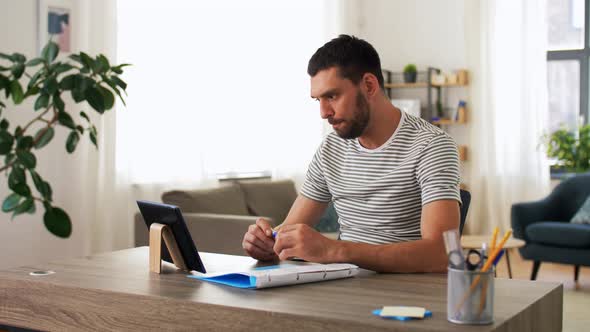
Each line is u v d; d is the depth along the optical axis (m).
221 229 4.43
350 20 7.20
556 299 1.66
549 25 7.12
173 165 5.43
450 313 1.32
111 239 4.98
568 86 7.05
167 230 1.92
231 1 5.90
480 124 7.03
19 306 1.82
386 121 2.15
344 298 1.54
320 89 2.01
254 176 6.16
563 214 5.75
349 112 2.02
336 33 6.94
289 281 1.69
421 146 2.10
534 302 1.51
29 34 4.53
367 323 1.31
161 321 1.57
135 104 5.16
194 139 5.57
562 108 7.07
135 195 5.21
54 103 3.88
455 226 1.95
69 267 2.00
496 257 1.36
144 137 5.24
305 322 1.38
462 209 2.33
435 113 7.32
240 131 6.02
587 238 5.04
